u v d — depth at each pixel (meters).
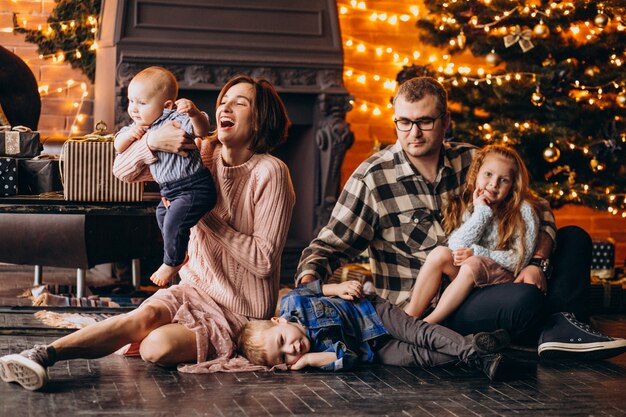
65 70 6.15
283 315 3.24
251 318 3.24
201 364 3.05
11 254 4.52
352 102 5.71
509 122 5.41
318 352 3.15
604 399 2.87
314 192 5.73
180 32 5.43
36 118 5.28
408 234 3.55
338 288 3.30
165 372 3.03
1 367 2.80
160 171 3.11
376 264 3.64
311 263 3.42
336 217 3.54
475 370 3.21
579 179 5.57
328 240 3.52
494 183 3.44
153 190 4.10
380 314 3.28
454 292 3.38
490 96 5.70
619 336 4.20
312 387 2.90
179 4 5.46
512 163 3.47
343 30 6.32
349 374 3.10
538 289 3.34
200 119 3.04
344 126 5.61
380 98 6.39
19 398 2.65
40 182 4.01
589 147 5.36
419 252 3.54
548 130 5.36
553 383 3.06
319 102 5.64
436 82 3.46
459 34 5.69
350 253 3.56
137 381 2.89
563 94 5.46
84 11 6.14
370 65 6.36
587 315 3.55
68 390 2.76
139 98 3.13
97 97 5.94
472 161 3.60
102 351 2.95
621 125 5.43
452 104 5.96
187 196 3.08
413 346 3.23
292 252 5.70
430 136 3.43
